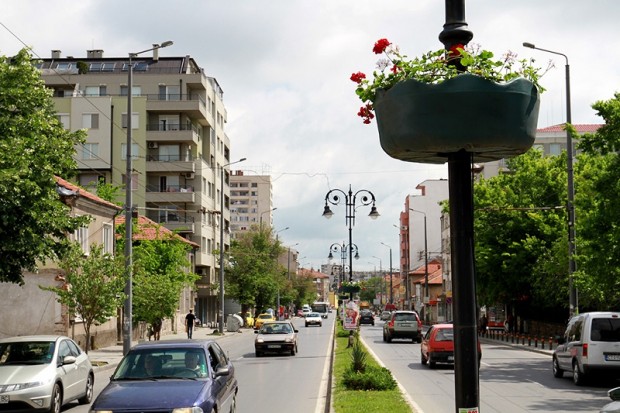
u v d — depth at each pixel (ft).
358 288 117.08
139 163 251.80
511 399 60.23
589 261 85.40
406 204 476.13
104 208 134.21
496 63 16.26
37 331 114.93
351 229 121.49
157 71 277.64
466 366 15.90
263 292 262.88
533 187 168.55
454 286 16.38
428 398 59.57
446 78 15.96
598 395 63.31
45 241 70.28
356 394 53.98
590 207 93.86
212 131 286.66
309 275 516.32
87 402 62.39
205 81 272.72
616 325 70.08
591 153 82.94
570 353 74.02
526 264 165.07
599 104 81.41
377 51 16.70
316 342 160.56
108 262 98.58
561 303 156.66
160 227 169.37
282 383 74.28
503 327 208.74
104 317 97.86
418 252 411.75
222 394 39.42
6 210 63.21
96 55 290.15
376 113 17.12
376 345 147.13
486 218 170.50
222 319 203.41
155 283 130.11
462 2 16.90
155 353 39.55
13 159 63.52
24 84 72.08
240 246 270.26
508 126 15.76
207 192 271.90
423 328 267.18
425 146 16.01
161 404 33.65
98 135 249.34
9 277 70.23
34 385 51.42
